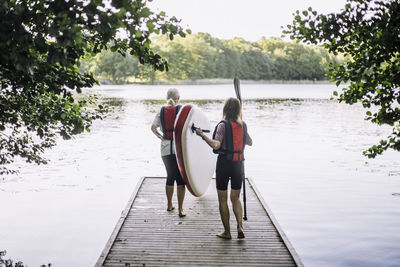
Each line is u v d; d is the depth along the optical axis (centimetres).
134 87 8206
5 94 389
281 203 685
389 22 336
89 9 251
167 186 520
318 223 585
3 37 235
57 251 480
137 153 1129
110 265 370
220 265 369
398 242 512
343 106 2952
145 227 470
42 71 337
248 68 12694
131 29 263
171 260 380
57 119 389
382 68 357
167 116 491
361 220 596
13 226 562
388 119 372
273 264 372
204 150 548
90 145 1251
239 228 431
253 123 1867
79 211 632
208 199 592
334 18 354
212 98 3956
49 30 233
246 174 905
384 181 827
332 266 446
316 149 1198
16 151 444
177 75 10612
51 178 836
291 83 12750
